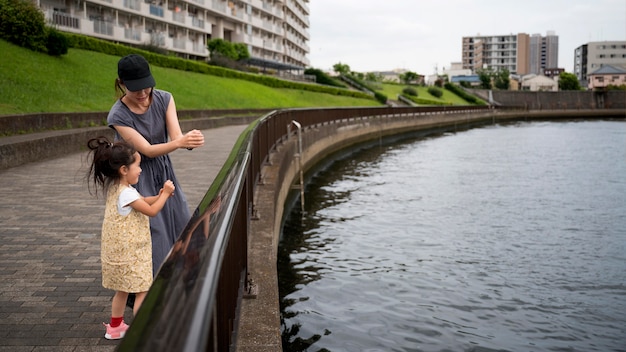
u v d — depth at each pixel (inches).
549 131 1988.2
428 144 1392.7
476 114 2620.6
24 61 891.4
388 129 1517.0
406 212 516.1
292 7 3560.5
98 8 1673.2
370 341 237.6
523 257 370.9
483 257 369.7
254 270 192.1
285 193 469.7
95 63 1146.7
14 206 274.7
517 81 5226.4
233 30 2687.0
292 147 565.0
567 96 3801.7
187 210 136.9
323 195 612.1
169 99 132.3
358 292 298.8
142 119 126.5
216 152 534.9
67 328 131.3
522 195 612.4
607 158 1025.5
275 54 3339.1
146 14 1849.2
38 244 205.9
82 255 192.7
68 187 332.5
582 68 6200.8
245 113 1396.4
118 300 124.3
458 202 567.5
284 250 378.6
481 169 858.1
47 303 147.5
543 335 250.7
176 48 2069.4
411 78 4099.4
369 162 971.3
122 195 117.0
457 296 296.2
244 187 166.7
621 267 350.0
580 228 453.7
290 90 2176.4
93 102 839.7
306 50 4227.4
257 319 148.9
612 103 3757.4
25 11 957.8
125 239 118.1
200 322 39.0
